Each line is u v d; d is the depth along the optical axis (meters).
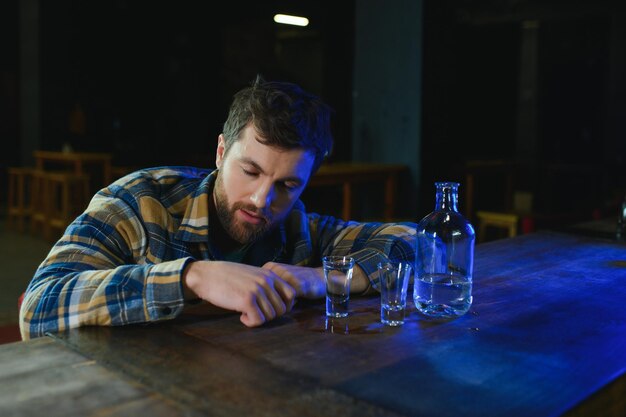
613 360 0.96
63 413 0.74
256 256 1.52
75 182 6.83
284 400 0.79
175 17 11.73
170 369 0.89
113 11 10.44
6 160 11.01
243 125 1.22
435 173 6.37
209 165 10.06
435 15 6.18
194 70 12.26
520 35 11.85
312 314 1.20
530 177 11.60
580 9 10.59
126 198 1.38
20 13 9.14
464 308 1.20
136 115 11.42
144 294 1.09
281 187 1.27
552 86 13.22
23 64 9.18
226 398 0.79
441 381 0.87
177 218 1.42
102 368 0.89
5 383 0.83
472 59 14.18
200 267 1.15
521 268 1.60
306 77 15.75
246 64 13.85
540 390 0.84
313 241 1.64
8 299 4.43
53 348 0.98
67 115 9.45
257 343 1.02
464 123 14.28
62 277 1.17
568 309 1.25
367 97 6.48
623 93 10.34
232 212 1.30
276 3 11.57
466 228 1.26
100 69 10.30
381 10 6.32
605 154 10.67
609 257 1.77
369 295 1.38
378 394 0.82
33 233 7.30
